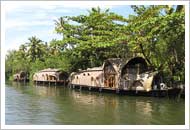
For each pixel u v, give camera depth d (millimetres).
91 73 41438
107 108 25203
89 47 39812
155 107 25562
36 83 63438
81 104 27891
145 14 32156
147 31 30938
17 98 33312
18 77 72938
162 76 32156
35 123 19234
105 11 41125
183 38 29766
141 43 32188
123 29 32094
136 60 34344
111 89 36594
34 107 26031
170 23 27703
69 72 53062
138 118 20859
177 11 29484
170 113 22703
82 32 44062
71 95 36656
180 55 31000
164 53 32375
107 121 19828
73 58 51062
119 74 34938
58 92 41344
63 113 22844
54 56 67500
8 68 82688
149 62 33344
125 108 25141
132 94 34500
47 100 31359
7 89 46844
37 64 71000
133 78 34031
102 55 45031
